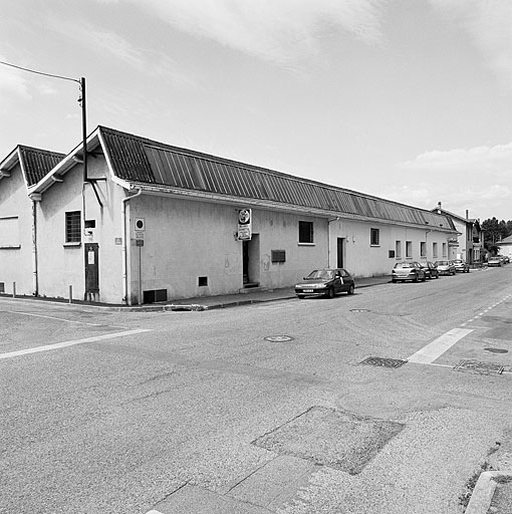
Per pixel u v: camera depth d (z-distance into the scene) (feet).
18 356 28.37
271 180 85.81
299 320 43.91
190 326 40.32
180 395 20.43
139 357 27.91
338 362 26.86
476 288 84.58
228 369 25.04
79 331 37.91
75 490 12.32
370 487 12.59
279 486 12.58
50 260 66.18
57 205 65.00
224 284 69.97
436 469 13.65
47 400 19.75
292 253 87.40
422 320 43.93
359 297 69.00
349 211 109.81
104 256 58.70
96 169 59.57
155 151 62.44
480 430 16.65
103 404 19.21
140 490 12.32
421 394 20.92
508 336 35.40
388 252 132.46
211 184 68.95
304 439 15.72
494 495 12.08
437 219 180.24
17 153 69.77
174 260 61.82
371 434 16.22
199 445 15.16
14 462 13.97
